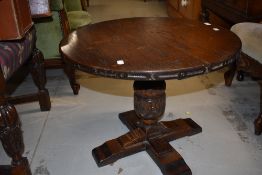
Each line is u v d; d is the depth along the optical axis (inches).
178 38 49.1
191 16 115.9
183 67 38.1
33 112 73.2
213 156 56.4
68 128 66.6
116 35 51.4
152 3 179.8
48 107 73.1
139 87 52.7
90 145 60.9
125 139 57.6
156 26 56.1
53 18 77.2
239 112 69.7
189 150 58.2
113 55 42.6
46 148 60.5
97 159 54.9
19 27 47.7
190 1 115.9
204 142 60.2
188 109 71.8
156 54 42.6
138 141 57.2
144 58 41.3
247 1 65.6
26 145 61.5
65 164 56.1
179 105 73.6
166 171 51.0
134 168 54.4
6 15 46.1
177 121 63.3
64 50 44.9
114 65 39.3
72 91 82.4
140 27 55.6
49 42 79.8
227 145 59.1
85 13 92.3
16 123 45.8
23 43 57.5
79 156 58.0
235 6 71.1
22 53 57.2
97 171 54.1
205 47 44.7
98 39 49.5
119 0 191.2
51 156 58.2
